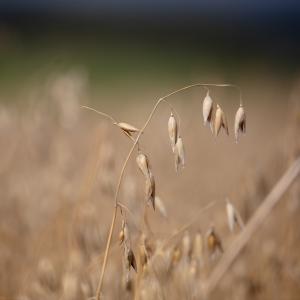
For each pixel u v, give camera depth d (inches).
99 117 540.7
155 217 265.7
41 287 228.2
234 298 264.5
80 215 239.8
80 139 383.9
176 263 201.8
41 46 1360.7
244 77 811.4
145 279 192.9
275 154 315.3
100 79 1270.9
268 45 1405.0
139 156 171.0
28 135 347.3
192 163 410.6
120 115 557.6
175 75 1391.5
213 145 452.1
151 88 1040.8
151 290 190.5
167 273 196.5
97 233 238.2
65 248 253.0
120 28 2330.2
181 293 203.2
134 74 1396.4
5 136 358.0
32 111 360.2
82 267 227.9
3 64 1073.5
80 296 214.8
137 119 511.5
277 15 1972.2
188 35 2144.4
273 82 818.2
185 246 202.7
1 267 266.8
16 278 263.4
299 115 280.1
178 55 1713.8
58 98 372.2
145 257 188.4
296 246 278.7
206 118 170.2
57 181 304.8
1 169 331.6
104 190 246.1
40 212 300.2
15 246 281.6
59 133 357.1
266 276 270.2
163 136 407.8
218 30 2166.6
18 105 386.0
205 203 322.7
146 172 169.3
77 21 2192.4
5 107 374.0
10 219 296.5
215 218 274.1
